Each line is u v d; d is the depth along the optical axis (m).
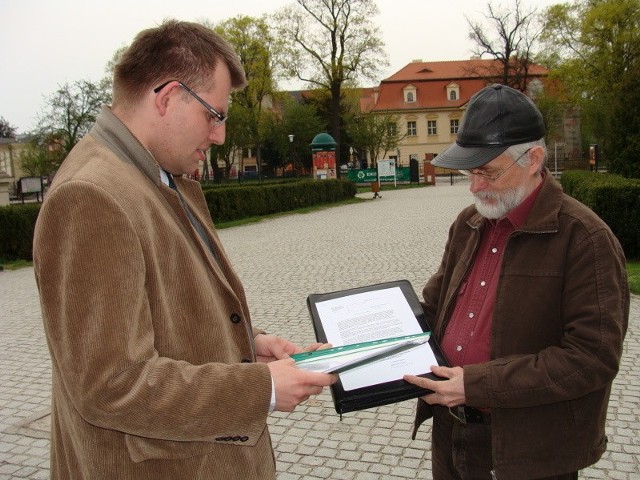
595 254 1.74
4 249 12.91
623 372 5.00
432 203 23.66
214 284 1.67
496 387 1.71
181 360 1.49
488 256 2.03
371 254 11.42
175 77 1.56
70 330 1.30
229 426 1.40
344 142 54.47
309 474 3.62
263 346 2.01
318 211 23.14
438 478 2.24
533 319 1.81
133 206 1.42
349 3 37.00
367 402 1.77
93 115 35.47
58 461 1.69
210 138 1.67
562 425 1.81
